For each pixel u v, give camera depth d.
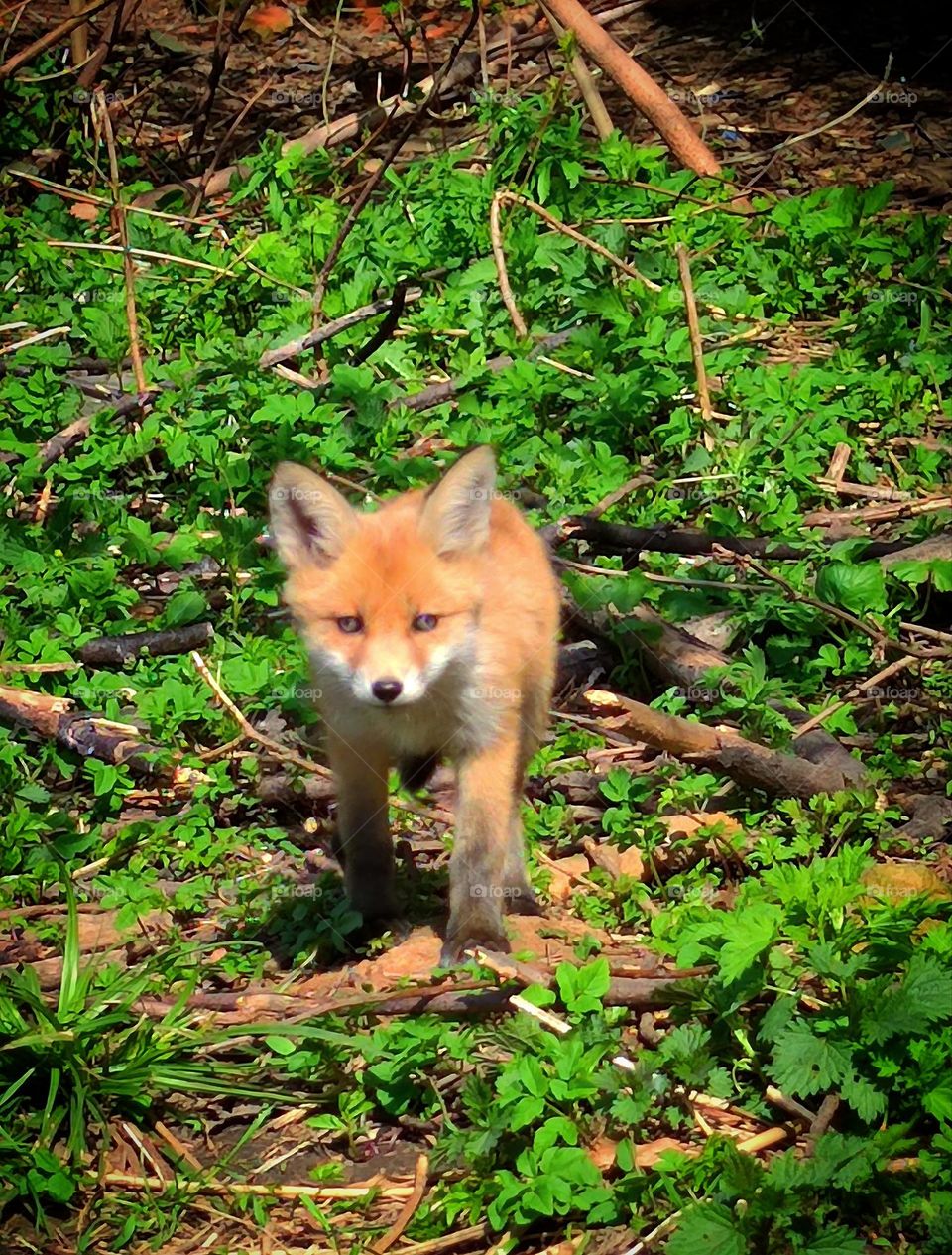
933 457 13.93
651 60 25.53
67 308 17.39
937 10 26.22
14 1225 7.48
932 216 19.73
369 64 25.31
